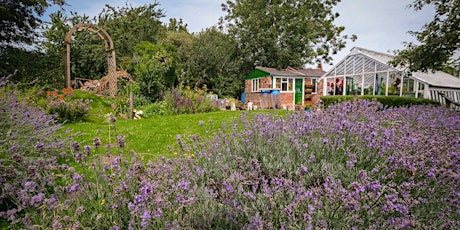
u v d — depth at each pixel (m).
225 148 3.06
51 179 2.12
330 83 21.27
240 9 27.25
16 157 2.34
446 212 1.94
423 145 2.70
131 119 9.63
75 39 20.84
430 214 1.93
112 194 1.98
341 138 2.91
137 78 14.25
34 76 14.27
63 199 1.96
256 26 26.22
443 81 15.73
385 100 11.84
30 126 3.65
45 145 3.38
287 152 2.67
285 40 26.77
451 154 2.40
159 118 9.74
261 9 26.98
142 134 6.41
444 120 5.36
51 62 15.78
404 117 5.53
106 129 7.11
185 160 2.69
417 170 2.32
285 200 1.95
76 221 1.65
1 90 5.21
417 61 10.66
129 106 10.66
